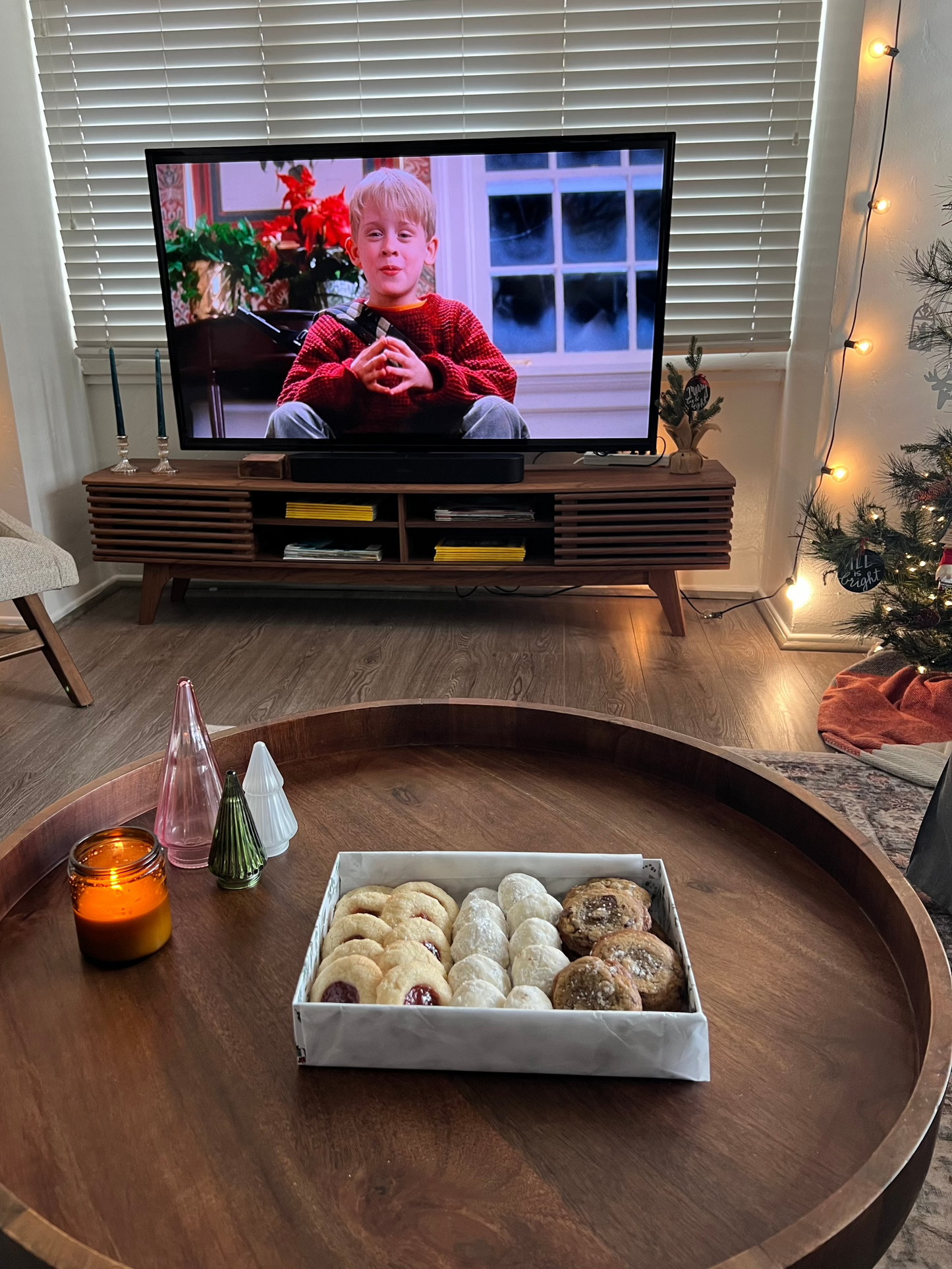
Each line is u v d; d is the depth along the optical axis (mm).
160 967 944
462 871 1031
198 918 1017
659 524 2975
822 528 2488
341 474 3025
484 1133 751
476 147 2789
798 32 2908
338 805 1233
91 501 3109
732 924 1003
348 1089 795
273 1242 660
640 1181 709
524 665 2809
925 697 2490
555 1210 685
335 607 3338
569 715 1361
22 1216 633
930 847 1690
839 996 903
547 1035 790
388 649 2939
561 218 2834
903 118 2467
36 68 3199
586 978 833
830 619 2926
